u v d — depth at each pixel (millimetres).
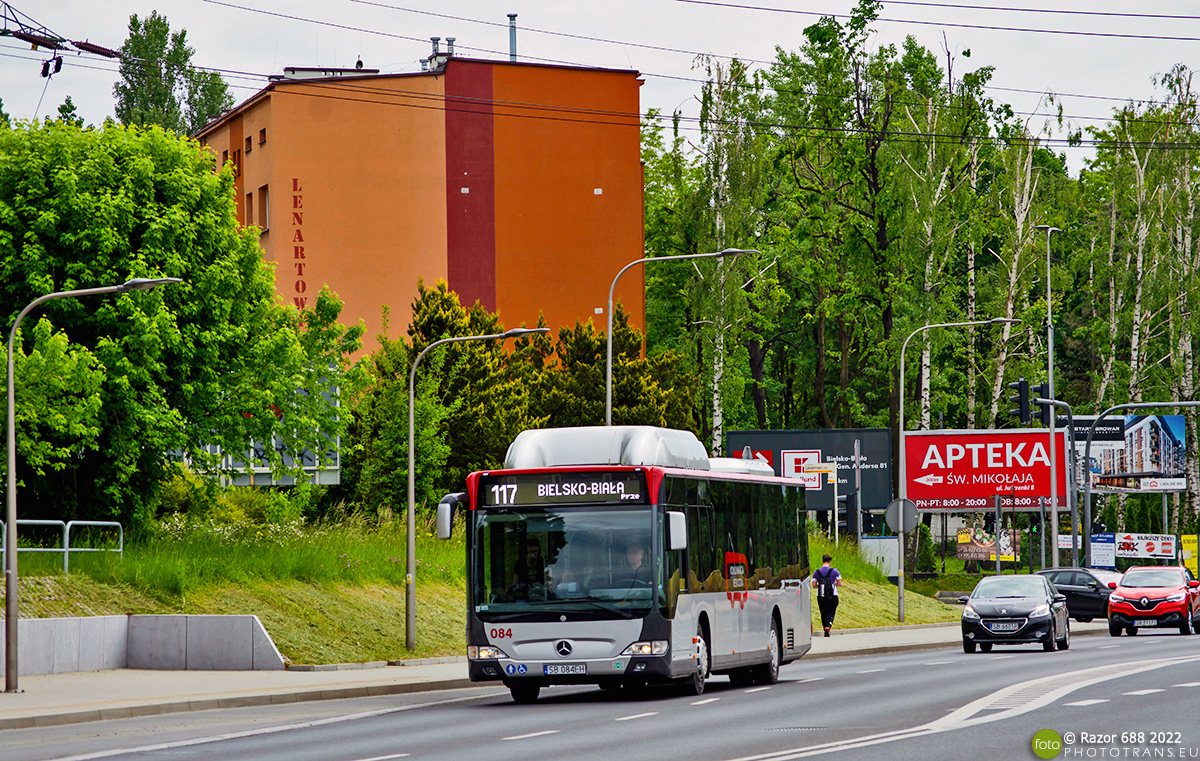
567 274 79750
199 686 29469
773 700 24422
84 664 33312
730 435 75125
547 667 24875
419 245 77438
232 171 44969
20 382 36031
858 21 83500
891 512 53062
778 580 31641
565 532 25312
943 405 87250
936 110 83188
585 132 80375
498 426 59562
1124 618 50375
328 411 47219
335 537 46438
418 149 77688
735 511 29312
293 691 27953
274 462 46094
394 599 43188
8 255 40656
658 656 24781
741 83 84188
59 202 40594
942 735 17781
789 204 89562
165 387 43312
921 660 36719
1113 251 95562
